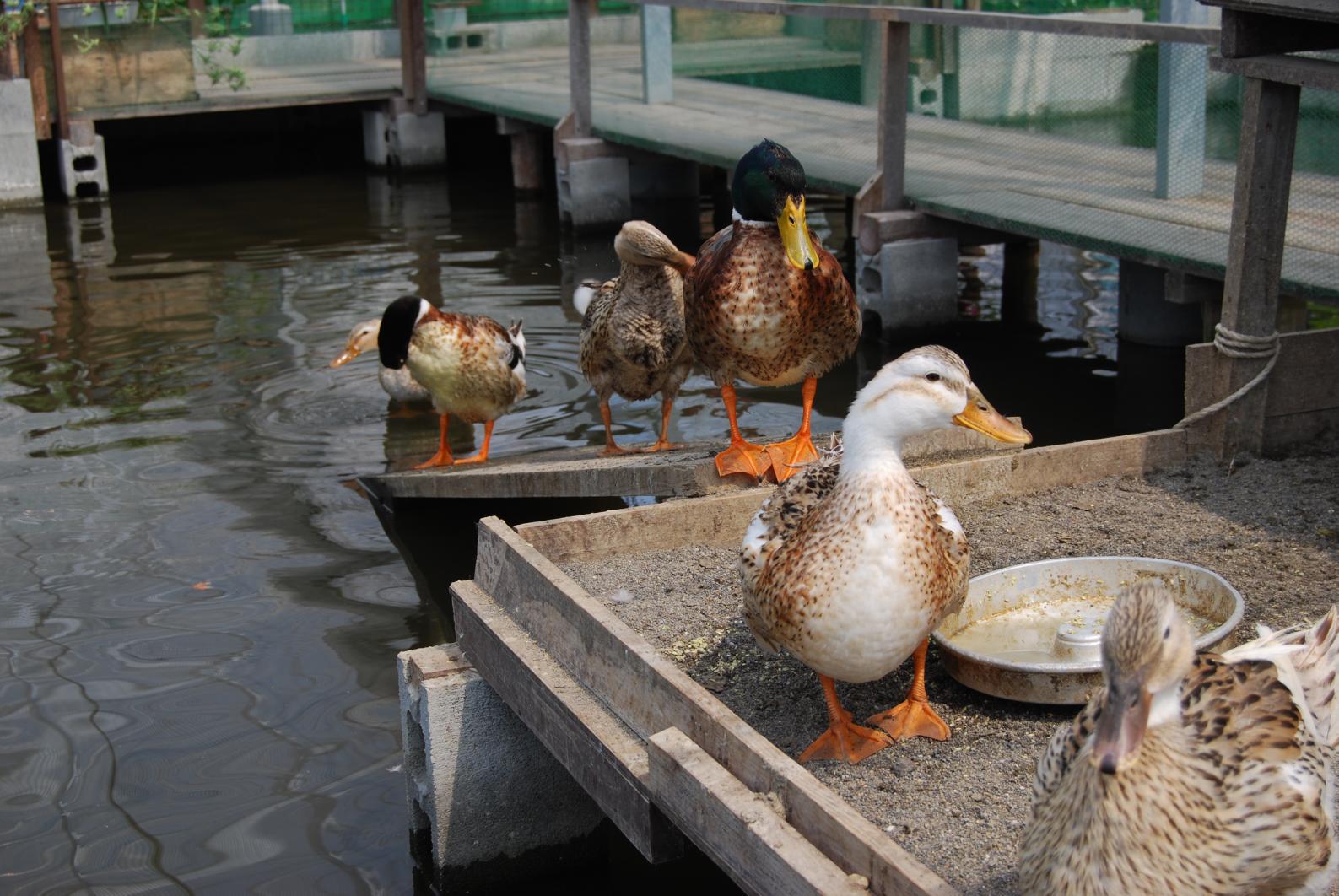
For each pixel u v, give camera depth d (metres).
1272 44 2.21
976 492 2.22
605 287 2.74
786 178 2.10
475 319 2.91
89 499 2.84
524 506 2.82
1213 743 1.29
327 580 2.56
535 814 1.95
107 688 2.26
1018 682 1.71
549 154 6.06
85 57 5.61
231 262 4.53
